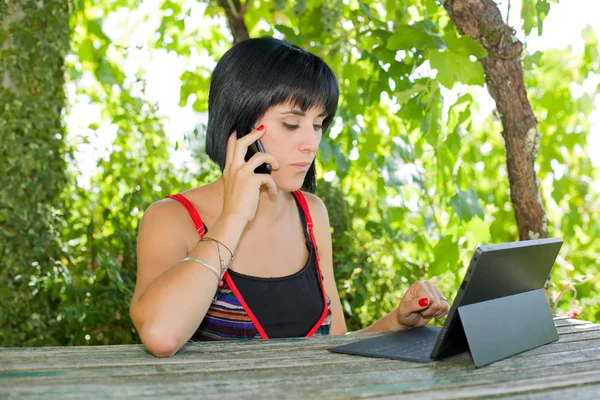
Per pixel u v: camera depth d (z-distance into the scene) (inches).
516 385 40.5
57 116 127.6
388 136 145.5
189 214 64.4
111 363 45.3
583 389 39.8
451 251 115.0
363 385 39.9
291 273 67.2
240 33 131.1
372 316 137.7
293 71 60.4
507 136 97.9
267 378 41.5
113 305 123.6
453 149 111.9
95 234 137.5
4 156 121.3
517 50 93.1
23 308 120.9
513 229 148.9
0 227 120.3
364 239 139.1
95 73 167.0
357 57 135.4
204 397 36.6
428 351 50.3
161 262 61.3
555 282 117.9
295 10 121.4
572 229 154.8
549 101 151.9
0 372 41.6
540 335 54.1
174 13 168.1
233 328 62.4
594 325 63.9
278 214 68.8
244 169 58.7
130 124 147.8
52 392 37.0
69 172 136.2
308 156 62.3
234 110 61.8
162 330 49.2
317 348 52.6
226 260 55.6
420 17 131.5
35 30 123.7
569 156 171.0
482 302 49.0
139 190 137.9
